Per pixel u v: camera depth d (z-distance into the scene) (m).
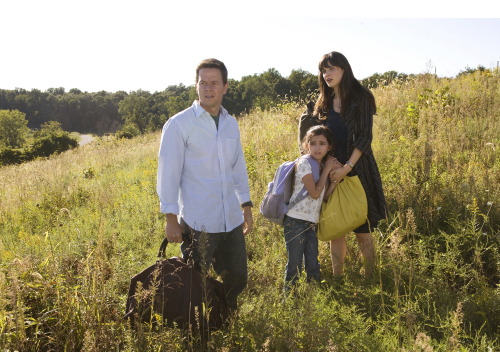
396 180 4.58
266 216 3.17
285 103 12.04
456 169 4.34
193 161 2.52
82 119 137.50
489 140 5.45
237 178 2.89
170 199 2.44
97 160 12.13
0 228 5.93
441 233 3.39
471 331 2.52
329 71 3.16
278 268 3.44
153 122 109.25
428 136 5.20
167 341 2.23
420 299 2.65
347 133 3.21
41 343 2.50
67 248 3.91
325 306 2.67
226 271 2.73
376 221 3.26
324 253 3.73
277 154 6.71
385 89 10.16
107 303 2.64
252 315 2.53
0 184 10.41
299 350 2.16
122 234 4.45
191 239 2.54
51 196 7.18
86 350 2.22
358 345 2.25
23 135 106.62
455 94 8.22
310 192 3.02
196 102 2.57
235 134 2.76
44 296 2.65
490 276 3.18
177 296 2.36
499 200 3.83
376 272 3.05
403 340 2.30
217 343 2.37
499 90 8.44
